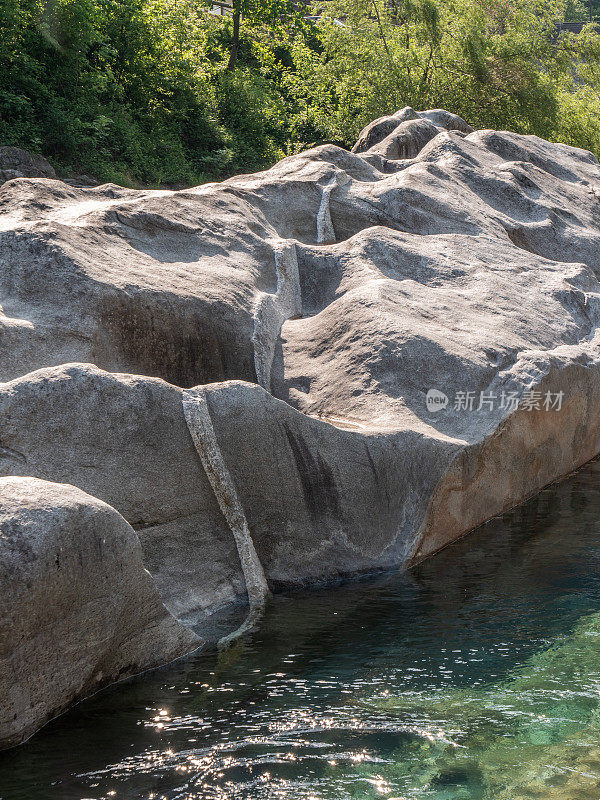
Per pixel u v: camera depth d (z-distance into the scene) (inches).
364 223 408.8
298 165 444.1
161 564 205.9
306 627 209.2
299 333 321.1
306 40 1528.1
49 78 893.8
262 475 226.1
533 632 207.2
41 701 157.3
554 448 334.6
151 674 182.7
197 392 214.4
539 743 156.9
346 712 168.2
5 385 187.3
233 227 340.5
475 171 478.3
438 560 260.1
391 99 1242.0
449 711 169.0
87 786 142.9
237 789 142.9
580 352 342.6
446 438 273.3
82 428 191.9
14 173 738.2
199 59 1151.0
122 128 940.0
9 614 142.6
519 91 1230.9
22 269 252.5
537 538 278.2
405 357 294.0
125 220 299.1
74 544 153.7
